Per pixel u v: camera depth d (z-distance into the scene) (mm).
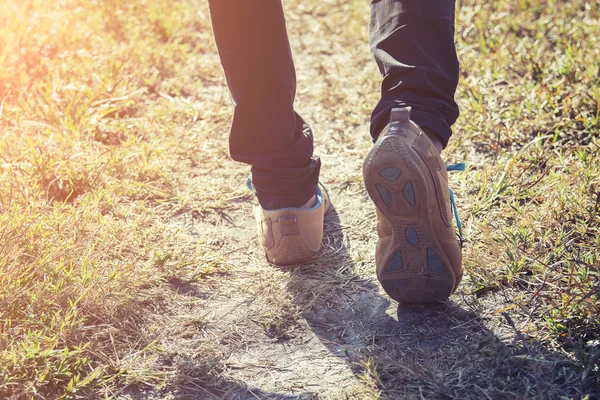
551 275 1667
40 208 2021
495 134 2428
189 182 2334
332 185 2297
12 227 1825
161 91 3031
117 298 1660
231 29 1628
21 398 1371
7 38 3162
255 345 1572
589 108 2455
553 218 1869
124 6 3748
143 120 2729
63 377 1434
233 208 2186
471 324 1576
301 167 1802
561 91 2553
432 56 1539
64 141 2410
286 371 1484
